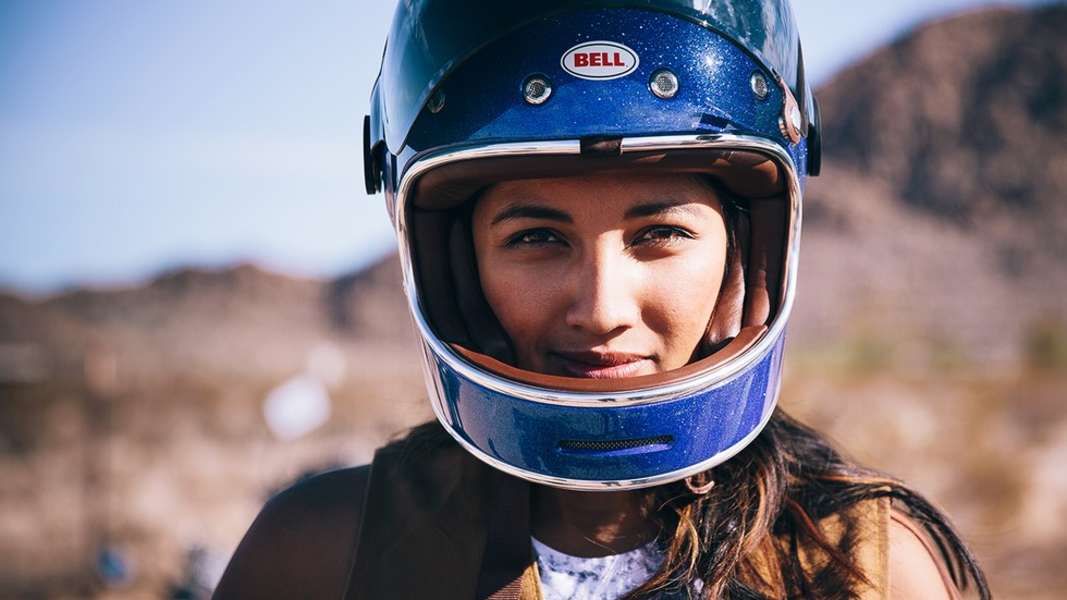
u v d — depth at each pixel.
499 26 1.25
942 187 57.00
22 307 56.03
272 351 50.50
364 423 17.61
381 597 1.33
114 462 17.36
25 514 12.98
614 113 1.21
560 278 1.26
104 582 9.03
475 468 1.38
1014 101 61.69
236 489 14.82
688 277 1.26
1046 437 14.62
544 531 1.36
